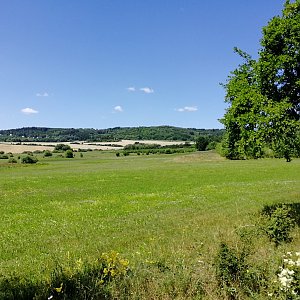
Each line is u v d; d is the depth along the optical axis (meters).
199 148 165.62
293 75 17.55
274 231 13.50
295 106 17.84
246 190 35.66
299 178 48.47
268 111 16.08
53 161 127.25
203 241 14.02
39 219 23.47
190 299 8.39
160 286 8.78
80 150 196.00
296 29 16.81
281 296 7.97
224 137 19.33
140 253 12.74
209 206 26.05
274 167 69.88
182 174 61.38
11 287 9.27
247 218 19.67
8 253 14.73
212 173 61.50
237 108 17.70
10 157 149.50
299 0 17.22
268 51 17.95
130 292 8.55
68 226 20.42
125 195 35.75
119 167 89.75
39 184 49.66
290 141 16.50
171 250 12.84
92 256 13.38
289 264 9.44
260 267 9.48
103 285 8.65
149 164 99.19
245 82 18.25
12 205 30.92
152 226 19.27
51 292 8.52
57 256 13.38
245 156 17.52
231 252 9.77
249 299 8.27
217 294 8.68
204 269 9.58
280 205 22.17
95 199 33.66
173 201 29.77
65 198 35.16
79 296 8.33
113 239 16.34
